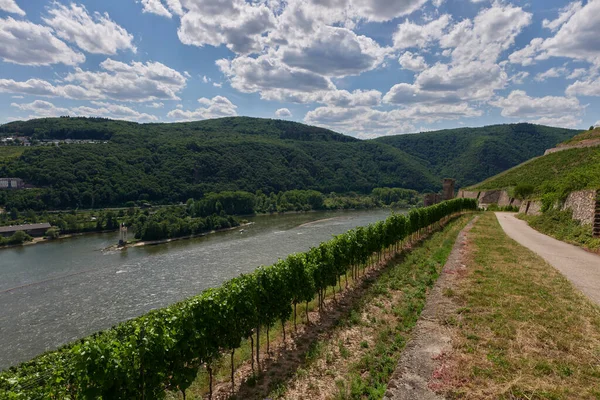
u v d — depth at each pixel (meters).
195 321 6.46
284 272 9.21
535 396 4.89
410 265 15.45
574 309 7.96
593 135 64.44
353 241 14.02
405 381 5.61
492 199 59.16
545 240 18.94
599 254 14.59
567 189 23.45
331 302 11.85
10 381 5.25
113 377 4.87
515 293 9.20
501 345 6.39
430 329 7.41
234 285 7.68
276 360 7.90
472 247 16.77
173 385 6.02
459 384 5.30
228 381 7.29
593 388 4.98
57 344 22.34
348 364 7.20
